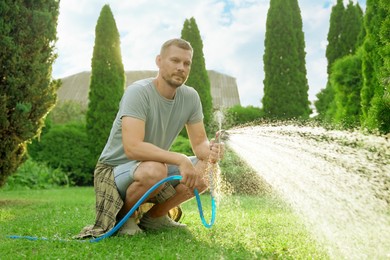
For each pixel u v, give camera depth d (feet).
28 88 22.63
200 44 49.29
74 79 91.35
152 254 9.26
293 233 12.11
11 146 23.04
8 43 21.72
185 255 9.22
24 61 22.48
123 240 10.84
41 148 47.78
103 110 45.85
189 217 15.51
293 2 51.31
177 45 11.55
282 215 15.90
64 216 16.78
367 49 23.41
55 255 9.55
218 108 50.11
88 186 48.26
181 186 12.10
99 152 46.03
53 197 29.50
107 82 46.03
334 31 55.88
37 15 22.54
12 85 22.20
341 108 30.37
